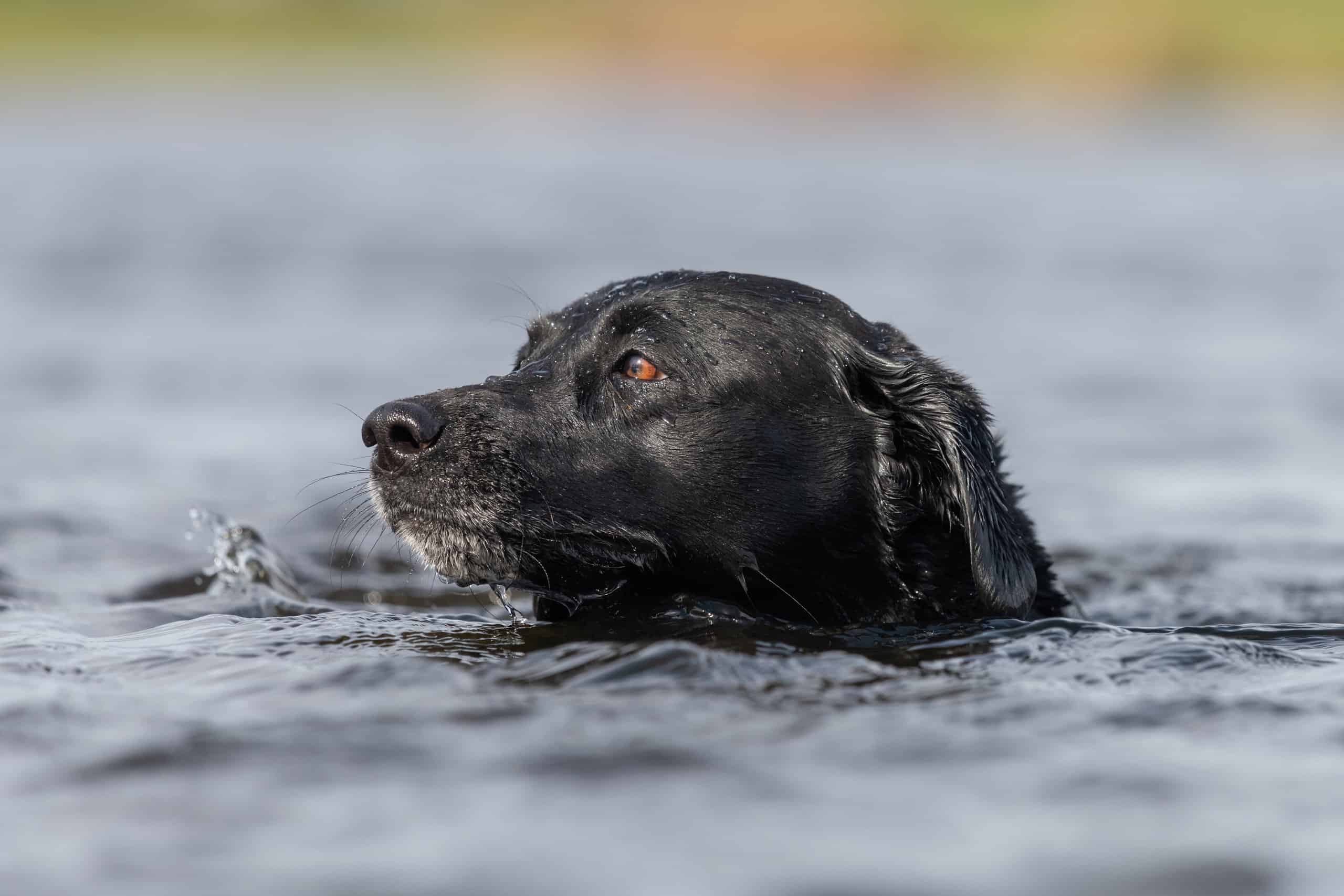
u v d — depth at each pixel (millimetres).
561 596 8734
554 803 5066
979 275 30625
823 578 8859
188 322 25250
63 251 31750
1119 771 5395
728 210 39969
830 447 8781
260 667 6926
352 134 58250
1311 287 29766
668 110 71812
